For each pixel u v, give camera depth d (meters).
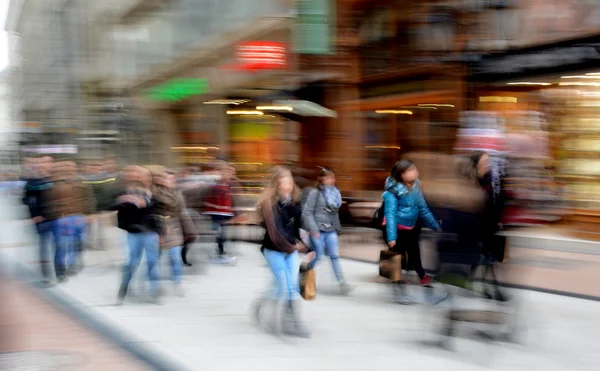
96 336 8.15
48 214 12.02
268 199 7.82
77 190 12.65
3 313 9.48
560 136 15.77
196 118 30.77
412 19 18.38
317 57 21.38
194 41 28.14
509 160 14.61
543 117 15.94
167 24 31.20
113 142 36.34
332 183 10.39
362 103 21.30
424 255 10.26
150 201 10.27
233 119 27.28
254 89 24.70
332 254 10.34
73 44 44.06
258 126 24.98
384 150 20.30
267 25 22.38
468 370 6.61
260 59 22.02
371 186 20.66
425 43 18.11
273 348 7.52
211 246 15.77
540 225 15.60
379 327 8.38
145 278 11.21
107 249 17.25
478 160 7.17
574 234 15.21
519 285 10.01
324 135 22.19
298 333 7.97
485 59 16.58
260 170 24.39
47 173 12.24
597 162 15.13
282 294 7.96
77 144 37.69
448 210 7.14
